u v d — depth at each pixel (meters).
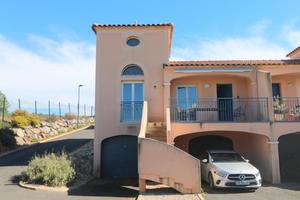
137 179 15.62
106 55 16.81
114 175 16.17
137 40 17.16
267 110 15.10
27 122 29.53
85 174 15.62
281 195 11.14
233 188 12.39
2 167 16.50
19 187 12.50
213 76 17.45
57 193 11.79
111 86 16.56
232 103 17.42
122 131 16.20
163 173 11.49
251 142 17.28
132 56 16.81
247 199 10.40
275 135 14.75
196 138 17.69
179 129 14.66
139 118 16.39
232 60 17.41
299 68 16.34
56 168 13.46
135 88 16.72
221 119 17.28
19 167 16.41
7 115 30.72
